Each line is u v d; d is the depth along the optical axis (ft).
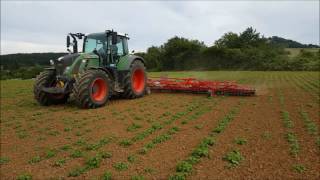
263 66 174.50
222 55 187.62
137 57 45.80
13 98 50.65
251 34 222.89
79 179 17.51
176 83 50.83
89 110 36.73
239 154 20.66
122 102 42.47
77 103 37.83
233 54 184.75
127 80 43.52
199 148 21.80
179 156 20.77
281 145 22.75
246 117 32.09
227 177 17.48
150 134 26.20
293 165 18.90
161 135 25.62
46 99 39.78
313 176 17.48
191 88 49.98
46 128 28.68
